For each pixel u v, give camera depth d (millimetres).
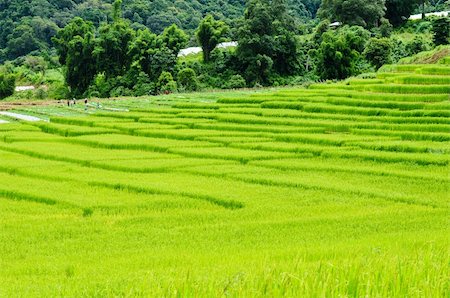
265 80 118438
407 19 140375
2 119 79875
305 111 64562
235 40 128250
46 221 28406
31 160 45688
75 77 124062
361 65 111312
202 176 39250
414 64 90125
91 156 46031
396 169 40219
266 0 120125
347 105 64250
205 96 95062
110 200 32625
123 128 61344
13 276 18953
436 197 33281
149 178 38375
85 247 23656
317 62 115000
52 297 14625
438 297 12438
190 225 27453
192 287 12969
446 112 55875
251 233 25516
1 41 164500
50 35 162250
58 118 70938
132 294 13359
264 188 35562
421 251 16672
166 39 119938
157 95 105125
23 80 138125
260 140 51781
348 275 13648
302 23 164000
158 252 22078
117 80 117625
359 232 25453
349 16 132000
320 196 33562
